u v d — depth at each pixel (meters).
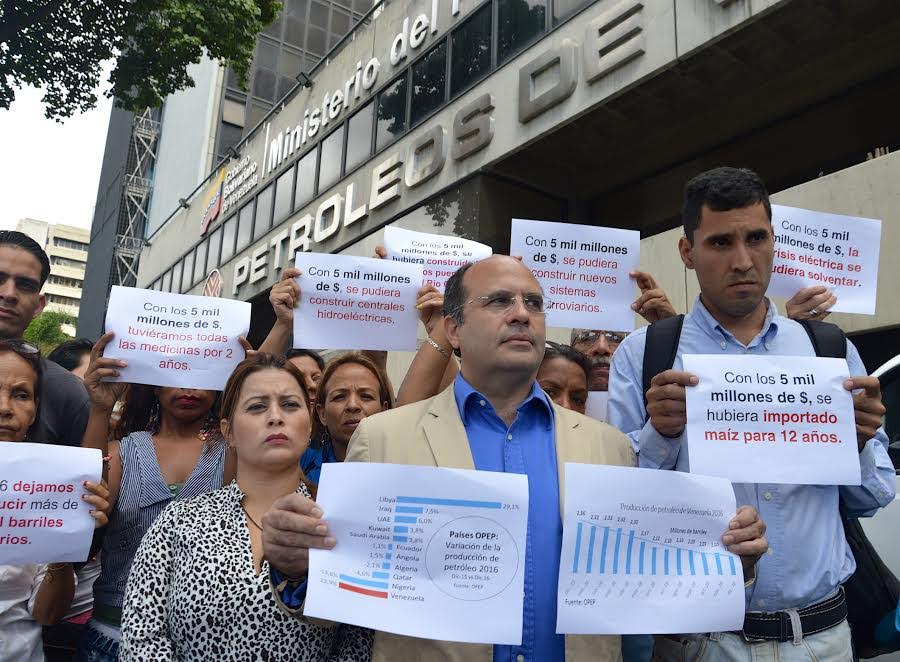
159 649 1.69
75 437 2.79
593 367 3.16
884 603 1.99
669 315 2.61
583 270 2.85
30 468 1.99
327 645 1.77
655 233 9.75
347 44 14.25
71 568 2.22
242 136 25.88
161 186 30.83
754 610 1.73
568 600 1.51
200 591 1.71
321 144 14.59
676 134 9.12
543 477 1.75
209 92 25.72
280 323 2.75
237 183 18.39
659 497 1.58
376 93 12.85
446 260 2.94
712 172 1.96
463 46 10.77
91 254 37.06
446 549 1.51
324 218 13.81
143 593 1.75
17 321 2.76
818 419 1.70
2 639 2.13
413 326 2.79
